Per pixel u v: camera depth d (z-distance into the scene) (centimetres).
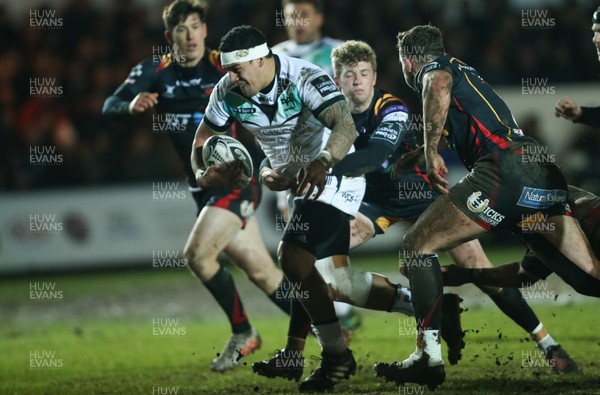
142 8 6775
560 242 2089
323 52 3575
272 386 2327
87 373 2655
